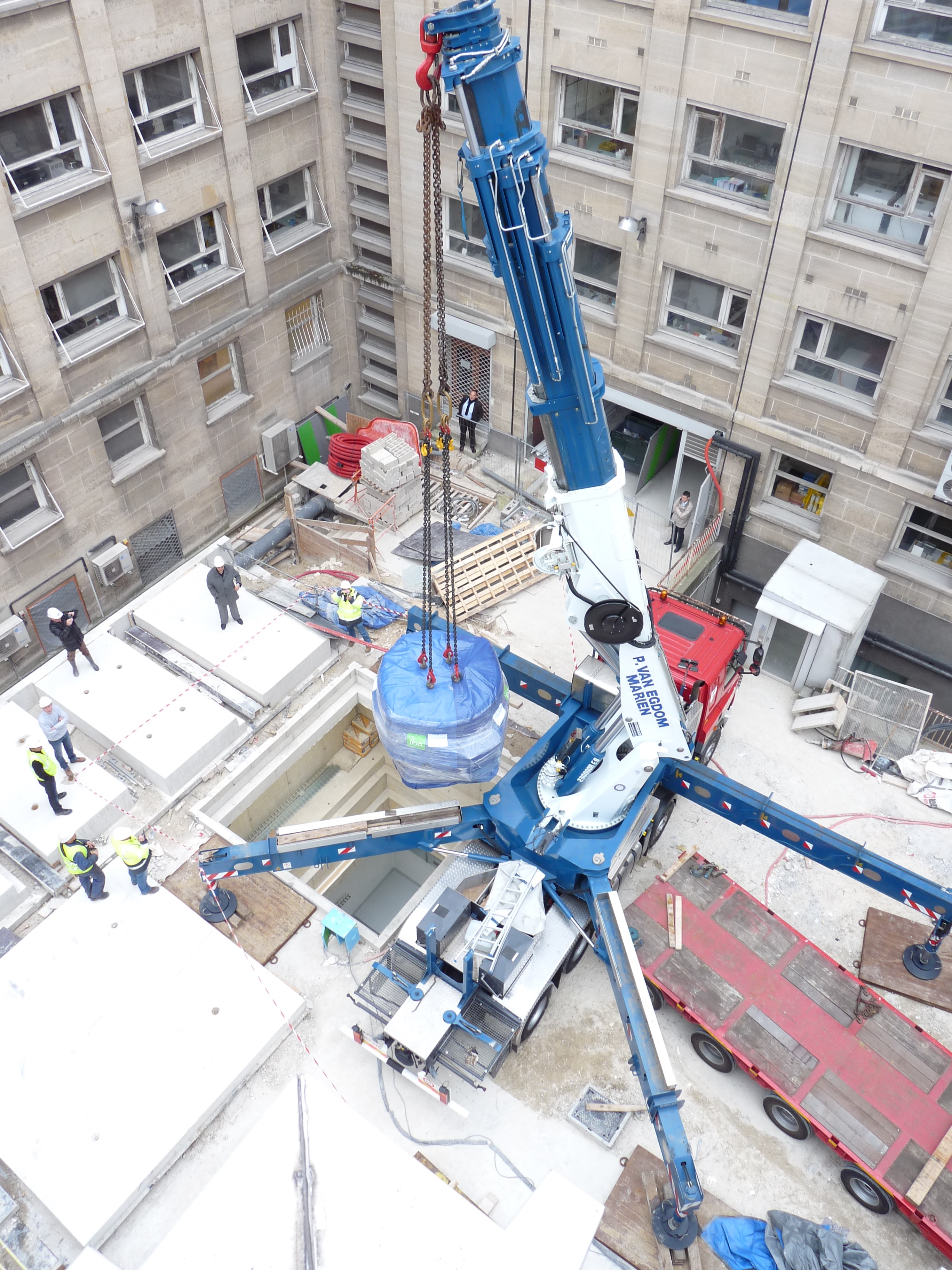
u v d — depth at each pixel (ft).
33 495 73.36
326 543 81.92
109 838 61.62
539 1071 53.31
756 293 69.87
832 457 72.33
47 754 57.57
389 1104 51.70
